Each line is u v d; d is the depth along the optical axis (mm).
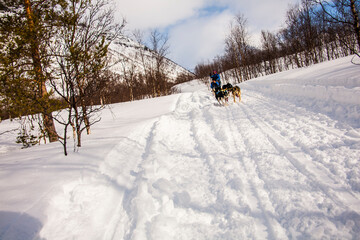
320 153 3336
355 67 7863
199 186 3156
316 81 8148
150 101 18781
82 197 2824
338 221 2000
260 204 2494
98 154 4305
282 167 3203
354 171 2703
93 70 4387
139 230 2266
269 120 5895
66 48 4152
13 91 3545
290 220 2154
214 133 5793
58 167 3637
